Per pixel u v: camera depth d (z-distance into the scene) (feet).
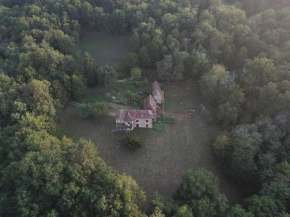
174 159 309.83
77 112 362.74
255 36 365.40
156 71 407.03
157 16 453.99
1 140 286.66
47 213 224.74
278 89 302.45
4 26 451.12
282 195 239.09
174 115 354.95
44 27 431.02
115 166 303.07
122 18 466.29
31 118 294.87
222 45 377.30
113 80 381.40
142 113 332.39
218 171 299.58
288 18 370.53
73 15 485.15
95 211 225.35
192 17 423.23
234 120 315.78
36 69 369.30
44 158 245.24
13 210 237.45
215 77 336.90
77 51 417.90
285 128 280.31
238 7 449.48
